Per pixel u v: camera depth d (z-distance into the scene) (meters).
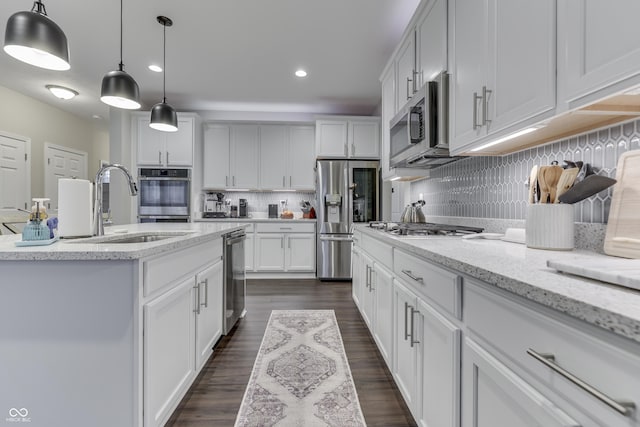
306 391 1.64
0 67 3.45
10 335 1.09
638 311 0.43
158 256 1.25
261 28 2.69
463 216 2.11
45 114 4.60
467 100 1.43
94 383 1.10
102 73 3.54
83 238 1.54
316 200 4.41
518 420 0.66
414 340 1.28
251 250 4.36
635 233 0.90
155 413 1.20
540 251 1.07
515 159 1.58
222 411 1.48
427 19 1.88
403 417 1.44
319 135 4.46
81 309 1.10
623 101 0.86
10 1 2.36
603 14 0.75
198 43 2.92
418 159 2.14
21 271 1.09
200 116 4.56
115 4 2.37
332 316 2.79
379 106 4.49
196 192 4.40
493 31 1.22
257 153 4.64
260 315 2.83
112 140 4.18
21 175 4.23
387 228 2.10
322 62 3.29
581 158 1.18
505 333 0.71
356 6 2.40
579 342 0.51
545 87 0.95
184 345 1.50
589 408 0.49
